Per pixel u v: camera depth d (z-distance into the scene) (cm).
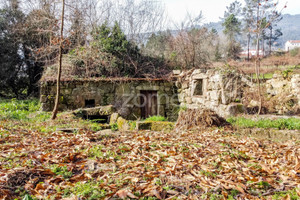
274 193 242
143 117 995
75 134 474
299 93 739
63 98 908
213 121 558
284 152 370
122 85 961
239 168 297
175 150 355
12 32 1410
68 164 296
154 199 223
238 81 755
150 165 302
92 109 783
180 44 1340
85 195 225
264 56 2291
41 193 229
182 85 985
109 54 1064
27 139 420
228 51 2230
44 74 1011
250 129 520
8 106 927
